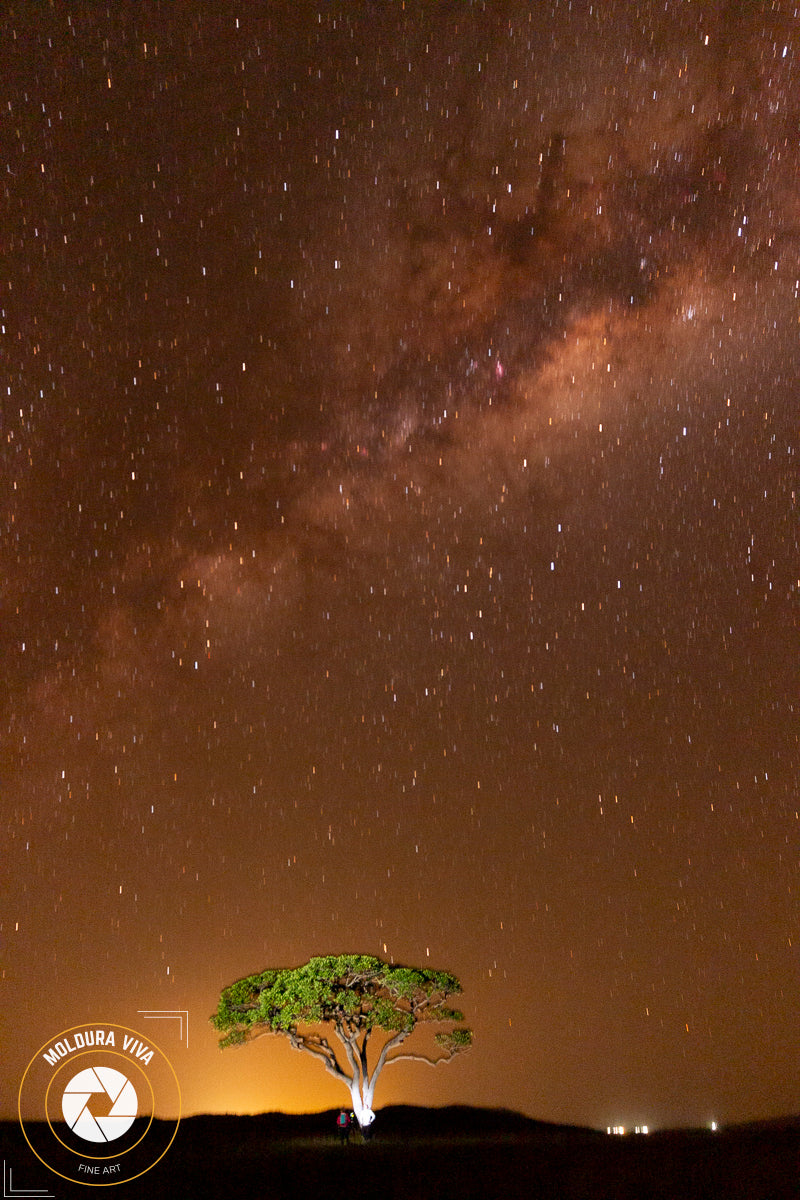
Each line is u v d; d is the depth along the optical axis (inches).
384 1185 512.7
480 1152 631.8
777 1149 635.5
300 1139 722.2
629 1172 544.7
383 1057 741.3
